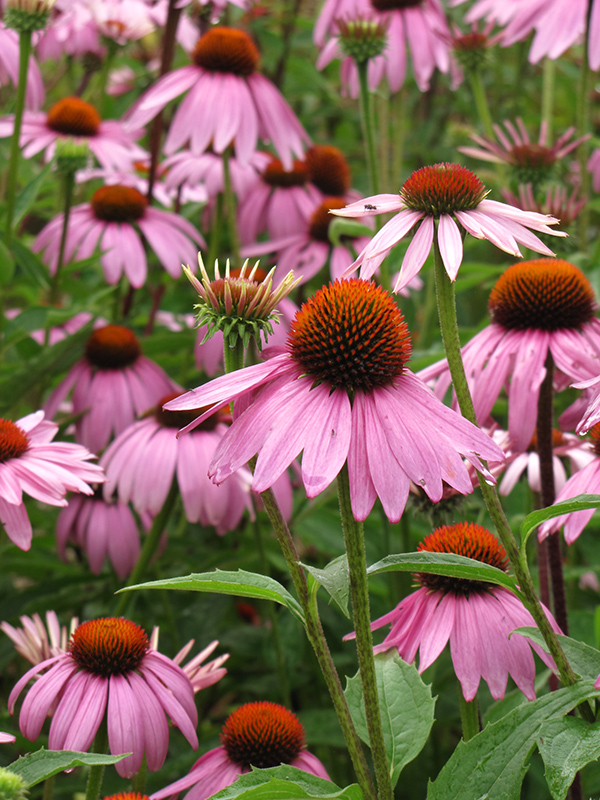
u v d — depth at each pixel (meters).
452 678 0.93
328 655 0.69
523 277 0.82
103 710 0.77
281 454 0.68
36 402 1.07
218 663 0.82
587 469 0.77
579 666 0.71
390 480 0.67
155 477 0.93
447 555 0.69
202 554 1.04
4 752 0.94
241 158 1.06
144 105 1.06
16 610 0.96
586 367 0.80
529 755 0.69
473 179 0.71
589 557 0.99
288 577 0.98
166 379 1.04
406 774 0.92
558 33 1.04
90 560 0.96
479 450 0.68
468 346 0.83
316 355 0.69
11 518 0.82
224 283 0.69
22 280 1.06
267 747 0.78
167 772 0.89
